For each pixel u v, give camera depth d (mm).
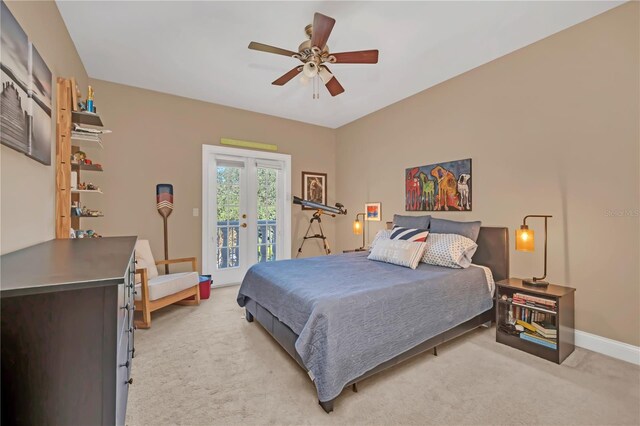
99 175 3359
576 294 2369
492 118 2938
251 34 2482
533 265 2635
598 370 1997
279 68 3082
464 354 2227
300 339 1652
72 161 2408
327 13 2193
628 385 1820
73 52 2604
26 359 815
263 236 4605
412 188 3805
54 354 830
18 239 1478
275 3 2094
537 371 1987
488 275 2672
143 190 3621
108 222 3410
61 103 2158
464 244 2715
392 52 2750
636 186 2086
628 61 2109
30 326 818
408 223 3514
